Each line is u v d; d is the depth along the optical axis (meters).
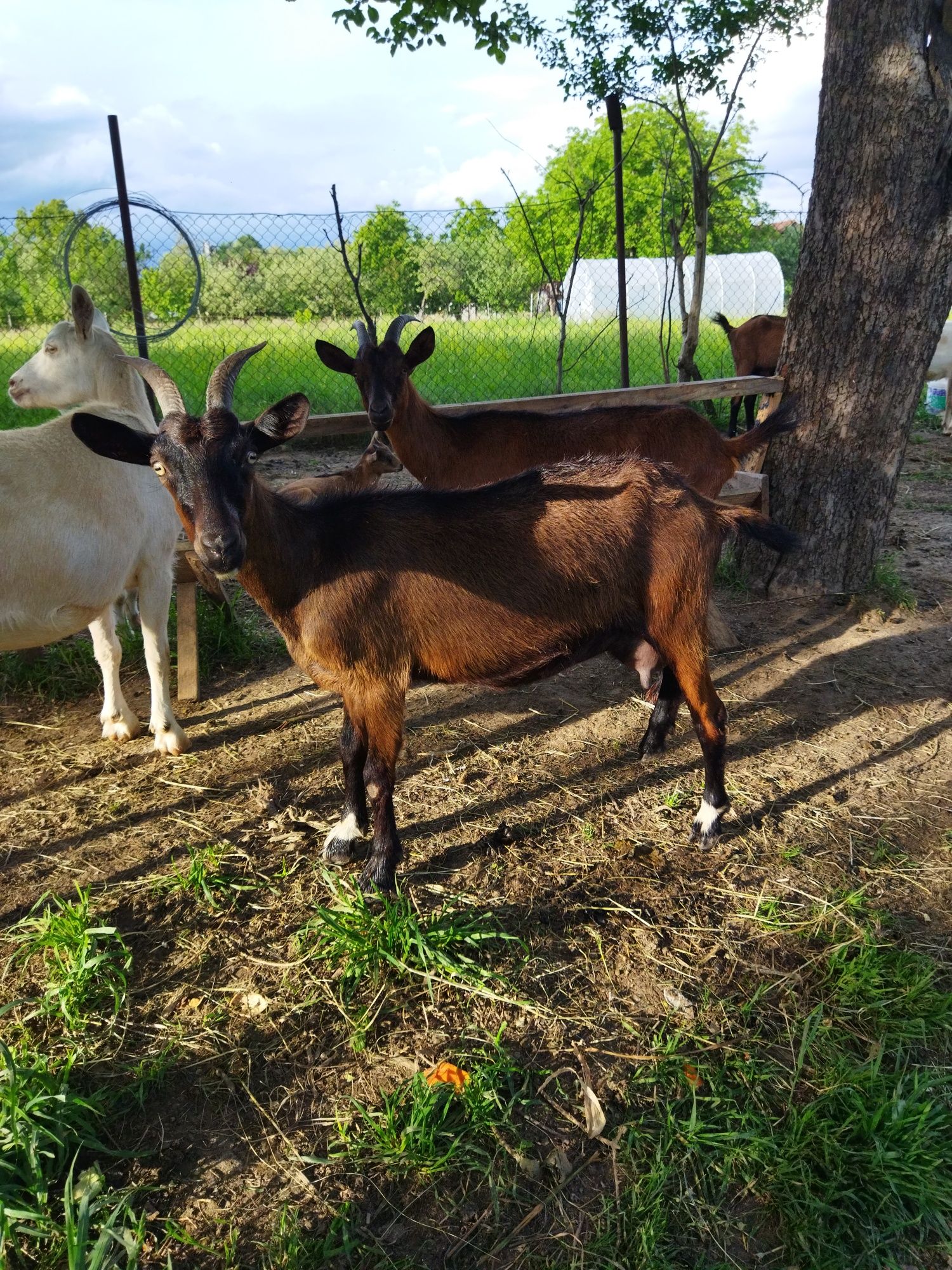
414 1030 2.68
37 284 8.99
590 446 4.98
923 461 9.73
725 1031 2.68
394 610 3.14
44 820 3.71
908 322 5.17
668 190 14.23
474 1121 2.38
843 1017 2.73
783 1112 2.44
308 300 12.09
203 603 5.30
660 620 3.36
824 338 5.35
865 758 4.12
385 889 3.22
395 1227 2.16
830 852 3.50
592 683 4.88
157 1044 2.64
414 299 12.77
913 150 4.85
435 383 12.66
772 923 3.11
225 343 11.83
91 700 4.75
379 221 12.05
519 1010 2.76
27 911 3.17
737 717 4.49
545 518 3.24
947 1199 2.19
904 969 2.85
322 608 3.10
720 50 9.80
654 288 18.61
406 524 3.19
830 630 5.43
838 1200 2.24
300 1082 2.53
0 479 3.33
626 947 3.02
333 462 9.40
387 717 3.20
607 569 3.26
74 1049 2.59
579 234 10.27
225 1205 2.20
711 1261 2.09
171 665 5.07
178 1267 2.07
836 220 5.13
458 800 3.83
